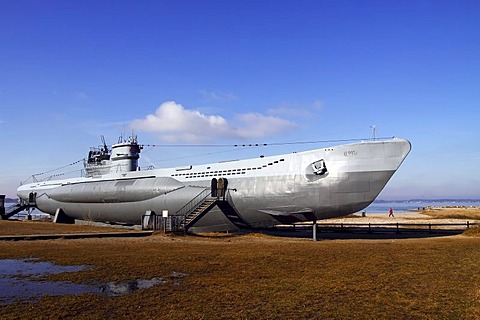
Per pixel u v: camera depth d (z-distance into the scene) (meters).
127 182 30.09
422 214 77.75
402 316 7.62
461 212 81.62
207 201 24.67
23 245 18.53
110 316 7.79
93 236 22.34
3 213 41.19
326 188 21.28
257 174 23.75
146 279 11.07
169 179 27.92
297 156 22.69
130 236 22.89
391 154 20.31
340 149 21.38
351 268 12.41
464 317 7.51
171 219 24.36
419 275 11.26
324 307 8.25
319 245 18.66
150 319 7.59
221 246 18.27
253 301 8.73
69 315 7.87
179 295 9.27
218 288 9.93
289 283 10.41
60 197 35.66
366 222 45.81
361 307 8.22
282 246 18.25
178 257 14.77
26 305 8.55
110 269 12.50
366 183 20.64
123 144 33.75
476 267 12.38
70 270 12.46
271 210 22.97
